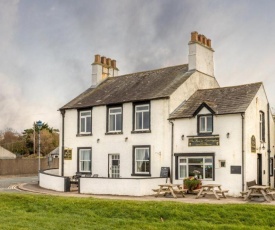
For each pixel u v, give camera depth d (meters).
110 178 25.72
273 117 30.02
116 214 16.45
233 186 24.86
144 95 29.98
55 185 28.78
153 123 28.88
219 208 16.62
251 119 26.05
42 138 83.44
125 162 30.06
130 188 24.89
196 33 31.67
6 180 39.75
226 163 25.30
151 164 28.66
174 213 16.11
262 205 17.23
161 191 24.28
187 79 30.11
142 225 14.62
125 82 34.91
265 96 28.75
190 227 14.35
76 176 31.92
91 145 32.25
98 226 14.34
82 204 17.91
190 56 31.62
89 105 32.62
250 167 25.31
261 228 14.20
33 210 17.56
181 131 27.47
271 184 28.44
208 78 32.59
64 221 14.97
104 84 36.72
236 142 25.11
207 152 26.06
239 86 28.56
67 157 33.75
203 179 26.14
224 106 26.50
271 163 28.94
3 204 18.73
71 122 33.91
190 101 29.23
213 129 26.06
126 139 30.12
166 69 34.03
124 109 30.59
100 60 38.03
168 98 28.31
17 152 84.44
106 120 31.56
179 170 27.33
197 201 20.98
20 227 13.73
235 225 14.59
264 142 27.81
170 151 27.83
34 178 43.59
